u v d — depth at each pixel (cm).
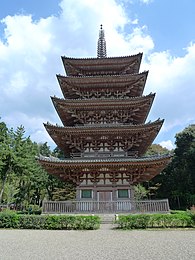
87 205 2711
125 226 2097
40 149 7694
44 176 6375
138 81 3444
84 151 3134
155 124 2928
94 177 2928
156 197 6675
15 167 5175
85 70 3812
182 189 6181
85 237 1678
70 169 2914
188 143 6656
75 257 1126
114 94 3547
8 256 1156
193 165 6238
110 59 3703
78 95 3631
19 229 2111
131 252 1216
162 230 1967
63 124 3659
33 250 1284
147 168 2881
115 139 3144
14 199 6262
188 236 1678
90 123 3331
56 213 2623
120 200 2817
